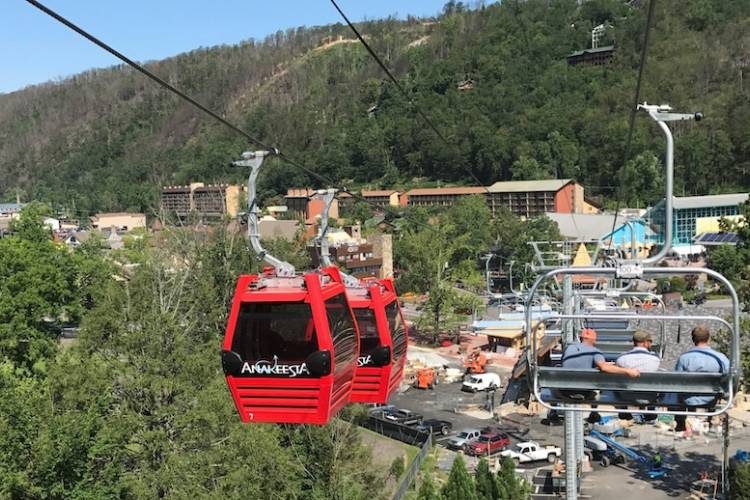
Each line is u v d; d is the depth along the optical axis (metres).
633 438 61.91
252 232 18.17
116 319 40.44
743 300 52.22
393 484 51.34
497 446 59.62
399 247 113.81
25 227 75.88
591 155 198.25
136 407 38.56
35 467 30.67
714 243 124.38
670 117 13.16
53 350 58.75
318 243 23.27
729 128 181.12
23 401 32.88
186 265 59.28
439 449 60.84
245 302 15.15
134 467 37.12
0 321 57.66
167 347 39.97
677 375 12.49
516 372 17.16
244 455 36.91
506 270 132.75
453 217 150.38
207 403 36.69
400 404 74.12
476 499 39.16
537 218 138.88
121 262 73.19
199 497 33.53
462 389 78.38
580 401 13.35
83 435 31.61
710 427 62.81
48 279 61.06
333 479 41.53
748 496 42.16
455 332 104.00
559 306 35.03
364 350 20.03
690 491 50.44
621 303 27.81
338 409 15.99
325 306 15.21
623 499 49.31
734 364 12.12
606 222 147.12
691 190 176.75
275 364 14.89
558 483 50.72
